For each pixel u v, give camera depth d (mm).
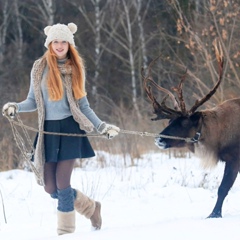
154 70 66938
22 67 75938
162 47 67375
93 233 18141
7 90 56250
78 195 19703
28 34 82688
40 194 29078
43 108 18984
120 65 77812
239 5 48406
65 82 19078
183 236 17031
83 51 77000
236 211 23094
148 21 75938
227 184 22312
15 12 82125
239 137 22766
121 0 79000
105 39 79500
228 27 47938
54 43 19062
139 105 64875
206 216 22250
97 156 39344
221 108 23188
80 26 78438
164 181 31406
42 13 79875
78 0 79688
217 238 16703
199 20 51938
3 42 79062
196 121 22781
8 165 38156
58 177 19094
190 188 29125
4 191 30031
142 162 38438
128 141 40219
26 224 23031
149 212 24172
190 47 48500
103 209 25156
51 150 18984
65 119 19125
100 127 19438
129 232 17797
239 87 42281
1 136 39969
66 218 19234
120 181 31828
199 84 46062
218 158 22984
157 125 45969
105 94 74375
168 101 49781
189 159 39062
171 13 57969
